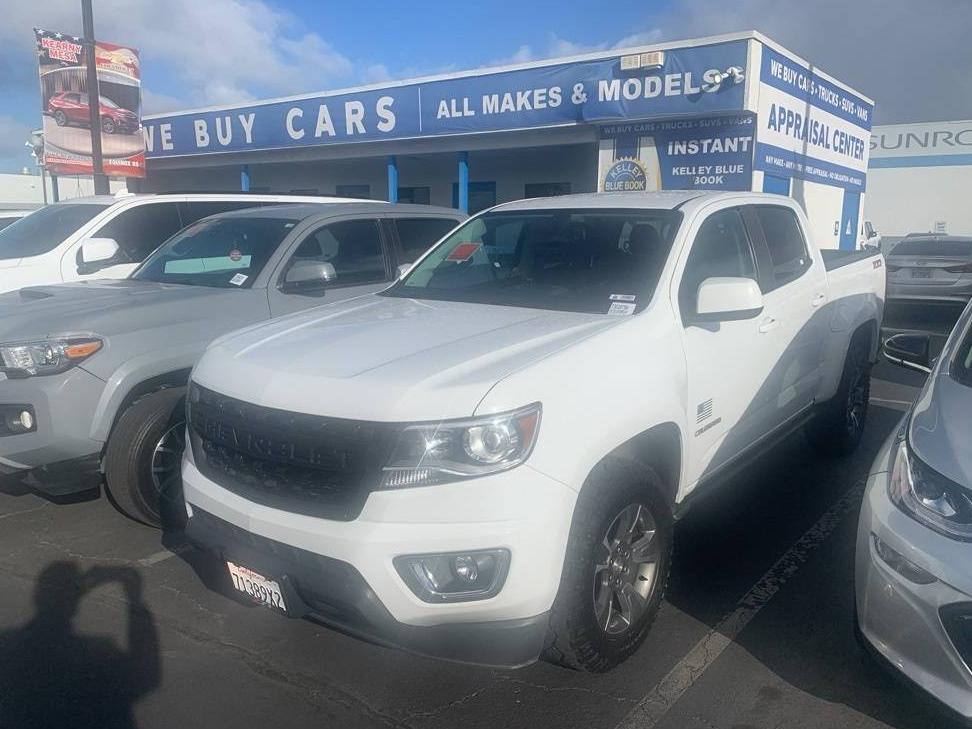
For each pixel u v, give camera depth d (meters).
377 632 2.91
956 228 29.08
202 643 3.75
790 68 14.29
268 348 3.46
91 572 4.46
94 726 3.15
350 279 6.10
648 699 3.26
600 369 3.23
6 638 3.79
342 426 2.88
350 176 22.62
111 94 14.02
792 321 4.86
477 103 15.55
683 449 3.71
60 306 4.88
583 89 14.34
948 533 2.66
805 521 5.02
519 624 2.85
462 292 4.39
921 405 3.31
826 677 3.40
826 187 17.28
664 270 3.92
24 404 4.46
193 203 8.22
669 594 4.10
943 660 2.63
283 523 2.94
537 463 2.85
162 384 4.89
